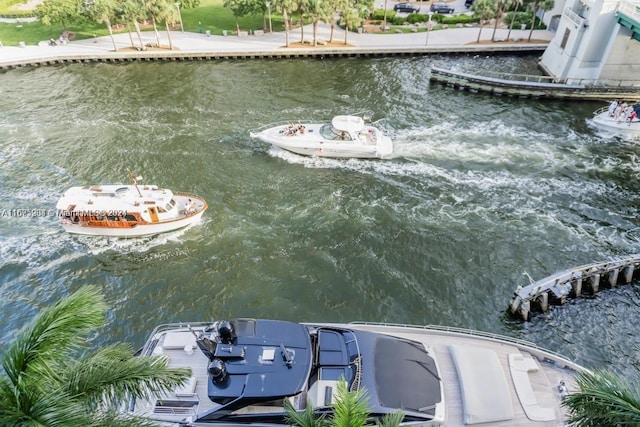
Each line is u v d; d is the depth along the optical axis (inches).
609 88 1932.8
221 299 1085.8
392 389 641.0
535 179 1493.6
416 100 1999.3
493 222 1312.7
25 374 393.1
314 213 1355.8
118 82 2180.1
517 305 1030.4
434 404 639.1
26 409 392.8
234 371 642.2
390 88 2105.1
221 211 1368.1
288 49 2434.8
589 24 1943.9
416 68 2308.1
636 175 1504.7
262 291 1104.2
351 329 741.3
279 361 654.5
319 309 1057.5
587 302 1092.5
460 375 681.6
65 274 1162.6
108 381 461.4
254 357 658.8
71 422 389.4
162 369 487.5
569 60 2066.9
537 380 713.6
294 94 2050.9
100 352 512.4
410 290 1101.7
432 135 1739.7
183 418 641.0
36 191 1443.2
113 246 1252.5
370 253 1208.2
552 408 662.5
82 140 1700.3
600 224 1302.9
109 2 2287.2
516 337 997.2
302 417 490.6
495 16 2438.5
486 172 1530.5
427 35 2513.5
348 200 1408.7
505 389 664.4
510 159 1594.5
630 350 975.0
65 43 2541.8
